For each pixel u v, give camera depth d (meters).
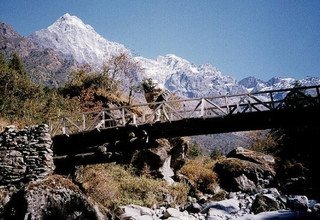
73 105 27.36
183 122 15.03
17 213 9.48
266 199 15.80
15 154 14.29
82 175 16.33
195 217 15.66
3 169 14.08
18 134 14.59
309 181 20.77
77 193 10.25
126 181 18.66
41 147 14.43
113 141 15.49
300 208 15.27
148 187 18.45
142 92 31.23
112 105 27.95
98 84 31.06
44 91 31.58
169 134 15.32
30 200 9.55
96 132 15.50
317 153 23.64
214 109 15.25
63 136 15.80
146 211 15.48
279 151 27.83
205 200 19.45
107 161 15.38
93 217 10.09
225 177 23.34
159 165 21.11
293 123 14.76
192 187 21.91
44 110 25.59
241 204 16.84
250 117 14.66
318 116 14.36
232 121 14.83
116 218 11.15
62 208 9.79
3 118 22.52
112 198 16.05
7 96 25.23
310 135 24.80
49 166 14.32
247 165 23.47
